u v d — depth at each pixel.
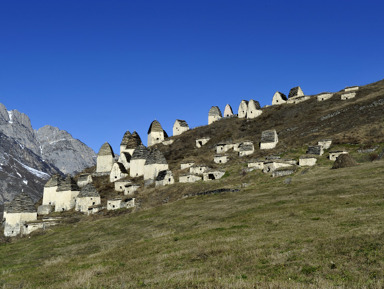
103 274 26.17
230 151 114.38
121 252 34.50
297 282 18.28
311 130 113.62
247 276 20.31
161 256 29.12
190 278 20.67
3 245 62.44
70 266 31.78
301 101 149.62
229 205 54.41
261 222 38.19
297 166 79.38
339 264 20.44
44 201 113.31
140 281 22.08
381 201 38.97
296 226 33.31
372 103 116.56
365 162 75.19
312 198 47.47
